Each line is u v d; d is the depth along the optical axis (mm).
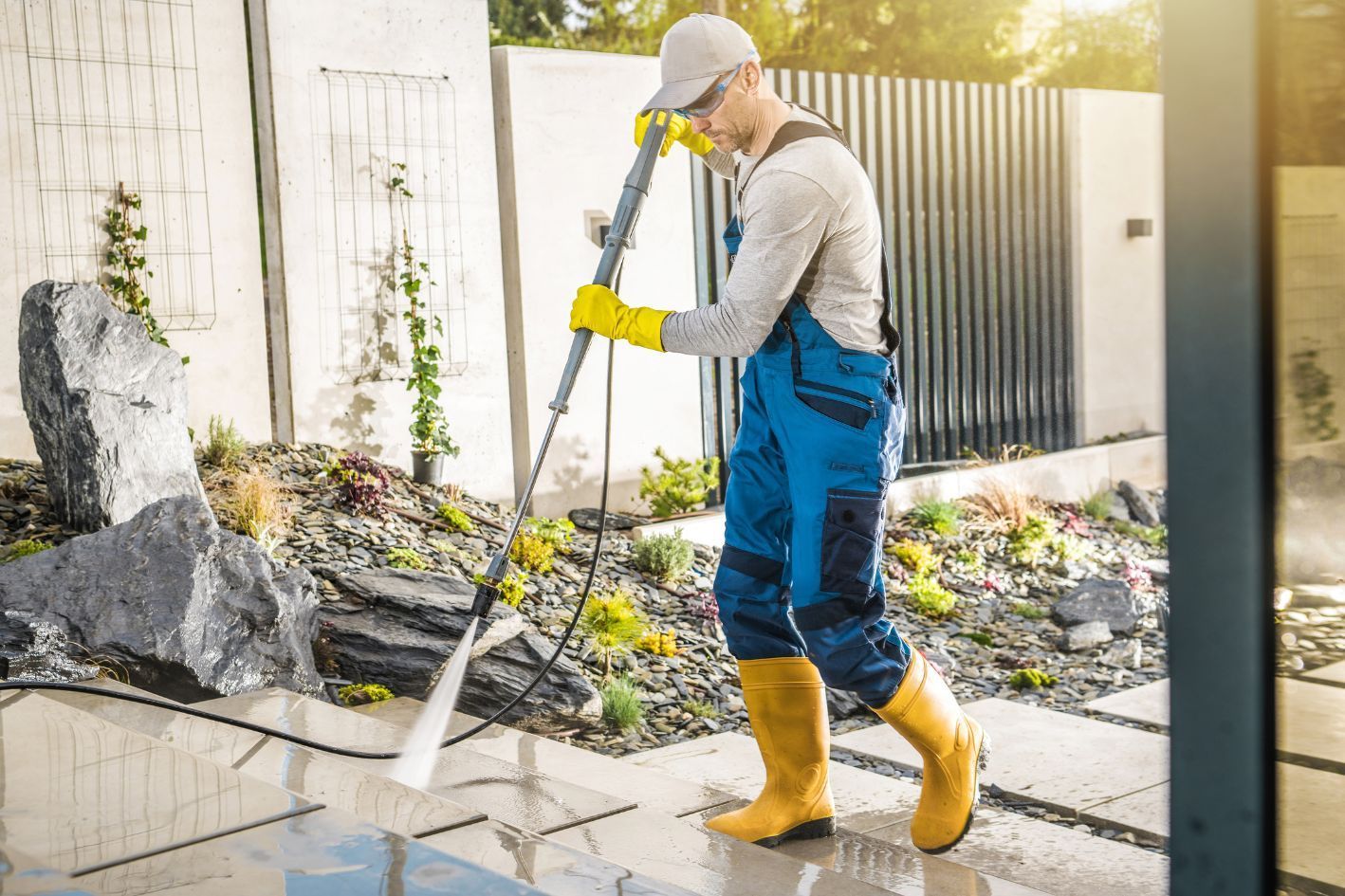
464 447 7832
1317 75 1228
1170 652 1335
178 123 6844
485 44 7828
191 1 6852
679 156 8602
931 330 10312
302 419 7227
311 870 1527
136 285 6617
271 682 4195
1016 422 11164
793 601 2945
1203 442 1277
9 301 6316
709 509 8562
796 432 2873
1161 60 1268
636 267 8398
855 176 2801
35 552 4809
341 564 5324
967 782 3039
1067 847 3611
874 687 2893
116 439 5168
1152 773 4445
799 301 2848
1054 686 5789
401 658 4617
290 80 7105
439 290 7695
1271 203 1221
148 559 4172
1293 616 1282
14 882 1452
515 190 7922
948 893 2766
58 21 6422
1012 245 11078
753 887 2391
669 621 6008
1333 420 1267
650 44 20469
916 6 20750
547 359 8109
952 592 7336
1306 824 1295
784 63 20641
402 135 7520
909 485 8953
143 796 1800
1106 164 11875
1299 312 1247
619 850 2598
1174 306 1284
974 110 10586
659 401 8562
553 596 5789
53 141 6430
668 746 4582
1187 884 1350
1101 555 8656
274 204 7141
